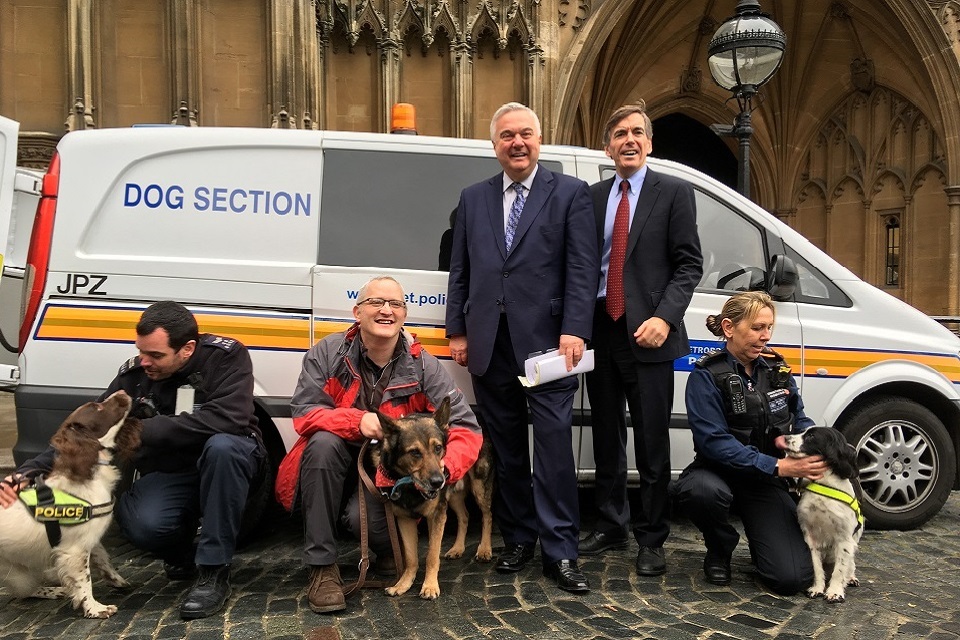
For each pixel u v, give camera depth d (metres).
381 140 3.73
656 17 14.99
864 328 3.95
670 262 3.21
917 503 3.98
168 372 2.89
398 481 2.78
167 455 2.92
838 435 2.92
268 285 3.51
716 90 16.72
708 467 3.20
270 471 3.61
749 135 6.22
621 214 3.25
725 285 3.88
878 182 16.45
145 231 3.46
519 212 3.15
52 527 2.61
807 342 3.86
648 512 3.21
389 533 2.93
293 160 3.62
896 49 15.23
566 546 3.05
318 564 2.78
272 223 3.56
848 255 17.08
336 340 3.14
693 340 3.80
